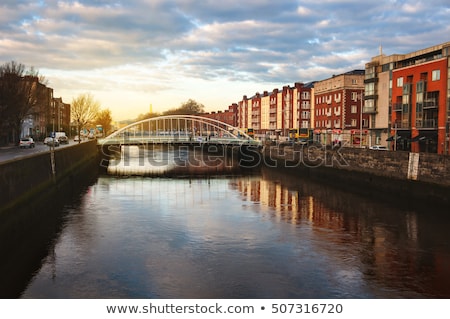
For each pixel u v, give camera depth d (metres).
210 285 12.58
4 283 12.65
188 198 28.78
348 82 70.75
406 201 27.47
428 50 45.94
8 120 56.56
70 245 16.66
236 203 26.81
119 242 17.09
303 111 92.88
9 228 17.73
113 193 30.81
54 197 27.78
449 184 24.02
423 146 45.38
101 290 12.13
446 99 41.97
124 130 65.75
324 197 29.36
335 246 16.83
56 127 97.00
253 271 13.78
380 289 12.47
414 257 15.54
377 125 56.09
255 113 118.56
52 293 11.91
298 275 13.50
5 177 17.92
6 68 55.97
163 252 15.76
